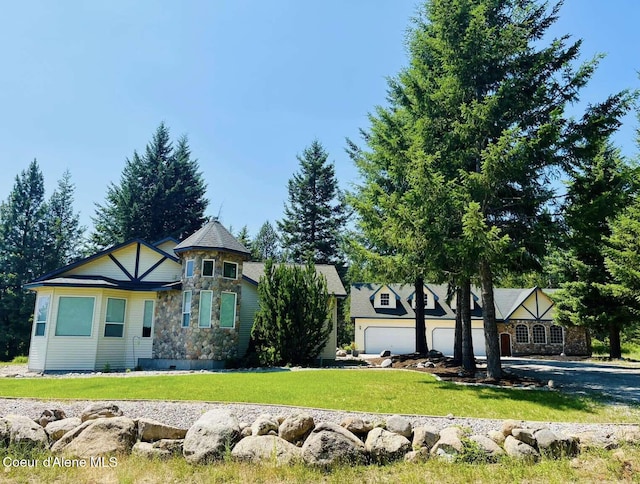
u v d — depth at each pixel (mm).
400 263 13516
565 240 12242
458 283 13180
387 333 30234
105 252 19516
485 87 13805
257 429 6836
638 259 21219
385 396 9633
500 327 31984
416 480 5582
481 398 9766
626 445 6703
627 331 34688
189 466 6145
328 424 6562
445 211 12305
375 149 19000
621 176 11852
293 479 5707
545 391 10867
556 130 11383
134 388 10281
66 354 17266
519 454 6312
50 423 7305
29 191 40969
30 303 37000
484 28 13156
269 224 60000
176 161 41500
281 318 17547
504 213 13727
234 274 18906
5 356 35438
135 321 18766
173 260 20359
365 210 13883
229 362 17281
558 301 29031
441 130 13828
